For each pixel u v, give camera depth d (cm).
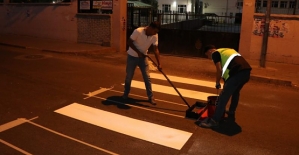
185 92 728
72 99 639
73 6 1408
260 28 1076
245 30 1097
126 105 612
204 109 551
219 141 465
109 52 1286
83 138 462
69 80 793
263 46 965
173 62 1107
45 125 505
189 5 3922
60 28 1480
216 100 527
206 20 1480
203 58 1201
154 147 439
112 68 967
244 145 456
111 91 706
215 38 1171
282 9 2602
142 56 589
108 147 436
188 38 1217
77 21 1412
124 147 438
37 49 1263
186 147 443
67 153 416
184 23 1362
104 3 1319
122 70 943
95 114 559
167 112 581
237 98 552
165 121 536
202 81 850
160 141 459
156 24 562
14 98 634
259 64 1030
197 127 514
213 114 517
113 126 508
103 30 1339
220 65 496
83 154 415
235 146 451
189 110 554
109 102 628
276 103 673
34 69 906
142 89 731
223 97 499
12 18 1666
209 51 520
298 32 1030
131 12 1341
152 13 1332
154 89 741
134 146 441
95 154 415
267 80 865
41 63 1000
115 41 1314
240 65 490
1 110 564
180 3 3972
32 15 1573
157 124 521
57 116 544
